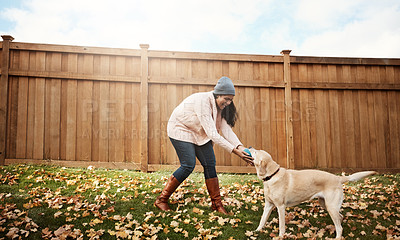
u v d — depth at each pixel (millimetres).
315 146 5750
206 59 5730
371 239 2637
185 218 3055
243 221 3096
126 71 5582
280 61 5840
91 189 3941
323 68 5918
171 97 5629
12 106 5258
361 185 4719
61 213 2949
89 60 5488
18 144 5215
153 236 2557
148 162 5473
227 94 3168
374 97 5910
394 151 5805
